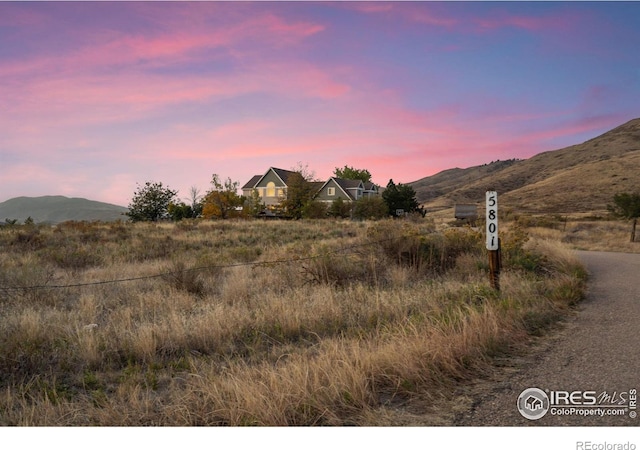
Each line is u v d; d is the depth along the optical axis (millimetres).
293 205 55125
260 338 6523
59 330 6984
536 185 109125
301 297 8500
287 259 11742
